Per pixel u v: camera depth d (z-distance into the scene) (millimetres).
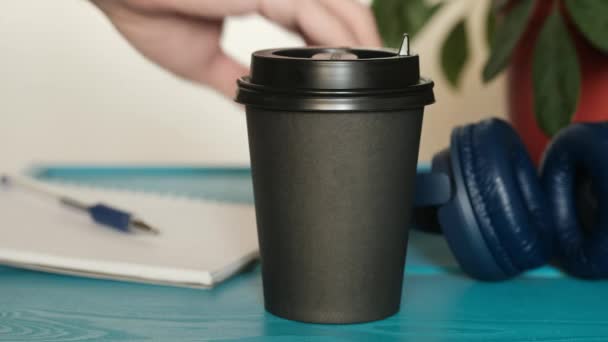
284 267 713
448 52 1326
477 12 1610
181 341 686
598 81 1068
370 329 712
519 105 1137
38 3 1757
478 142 794
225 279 835
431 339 694
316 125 655
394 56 688
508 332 714
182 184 1272
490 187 782
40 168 1325
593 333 715
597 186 826
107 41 1772
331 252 695
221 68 1315
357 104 643
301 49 724
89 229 934
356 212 682
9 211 994
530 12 1021
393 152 676
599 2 994
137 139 1814
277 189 686
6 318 738
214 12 1224
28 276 853
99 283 835
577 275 855
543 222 817
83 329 714
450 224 806
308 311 719
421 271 888
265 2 1201
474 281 853
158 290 814
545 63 1025
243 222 974
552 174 861
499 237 792
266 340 688
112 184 1263
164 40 1268
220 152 1809
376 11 1200
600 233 825
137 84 1787
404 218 712
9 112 1809
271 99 653
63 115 1811
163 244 885
